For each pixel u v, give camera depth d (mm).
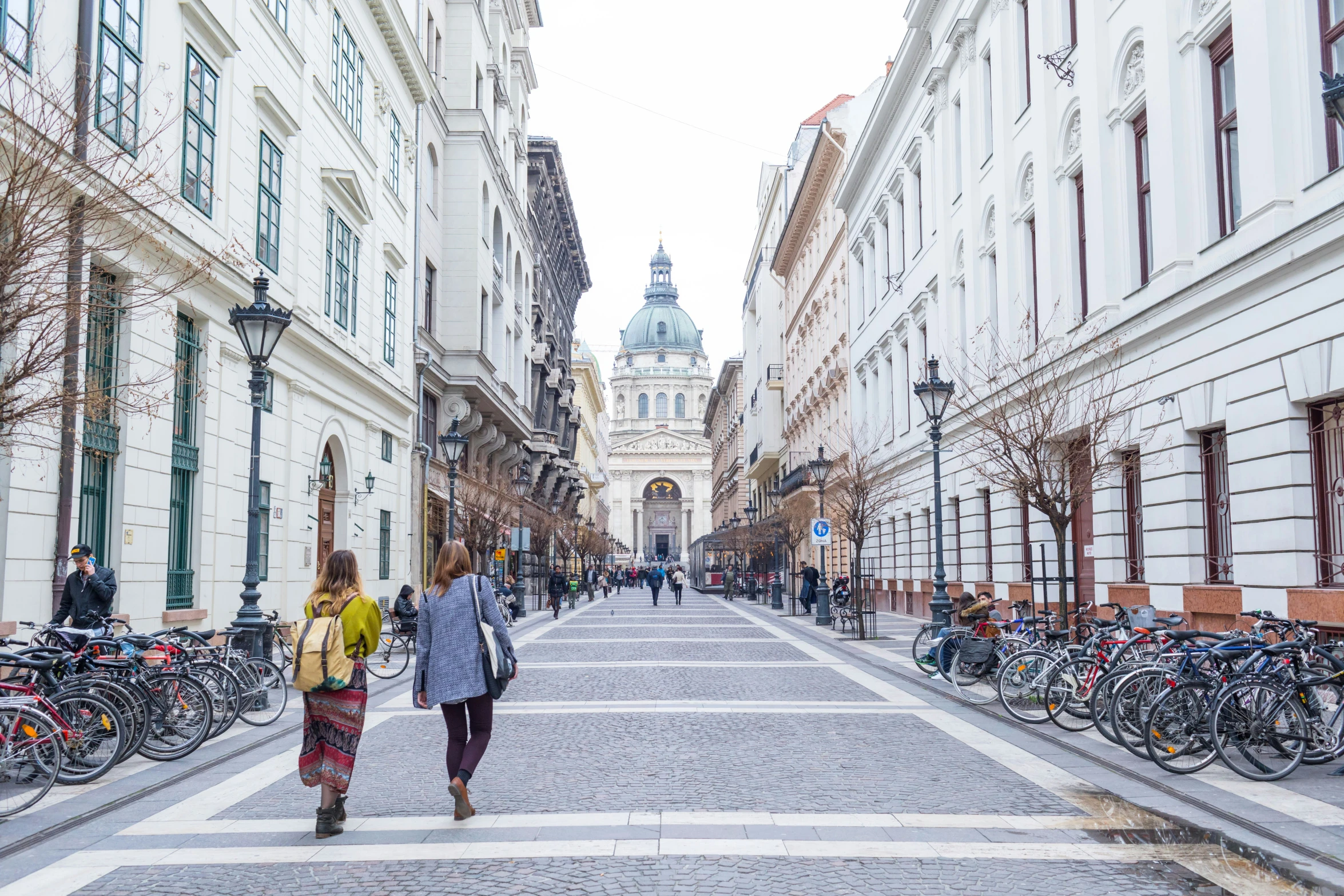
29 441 10656
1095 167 17812
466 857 6223
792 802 7605
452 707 7340
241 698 11164
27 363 7266
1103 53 17750
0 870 6082
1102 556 17609
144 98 13828
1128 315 16391
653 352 175875
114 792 8000
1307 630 10461
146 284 10680
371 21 26047
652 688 14625
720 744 10023
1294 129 12391
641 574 107188
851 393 41281
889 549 35844
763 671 17000
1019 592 21656
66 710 8203
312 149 21281
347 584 7020
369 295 25906
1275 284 12516
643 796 7816
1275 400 12555
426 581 31672
